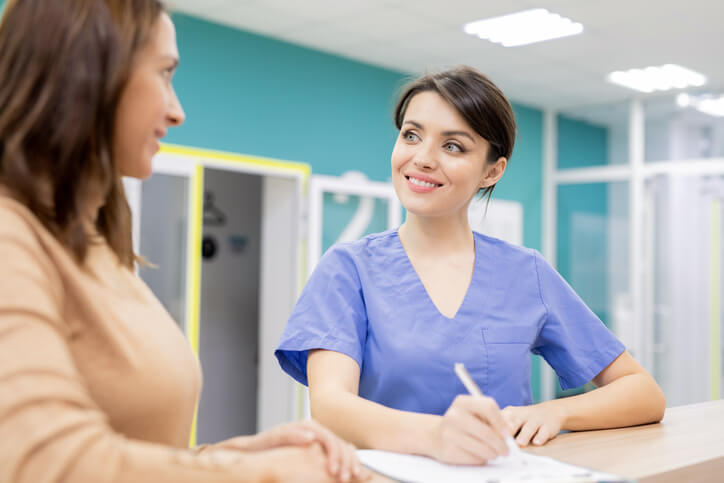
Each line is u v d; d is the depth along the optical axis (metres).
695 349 4.71
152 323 0.70
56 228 0.64
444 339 1.13
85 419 0.52
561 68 4.28
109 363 0.65
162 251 3.18
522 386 1.18
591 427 1.07
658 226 4.89
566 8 3.26
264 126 3.72
